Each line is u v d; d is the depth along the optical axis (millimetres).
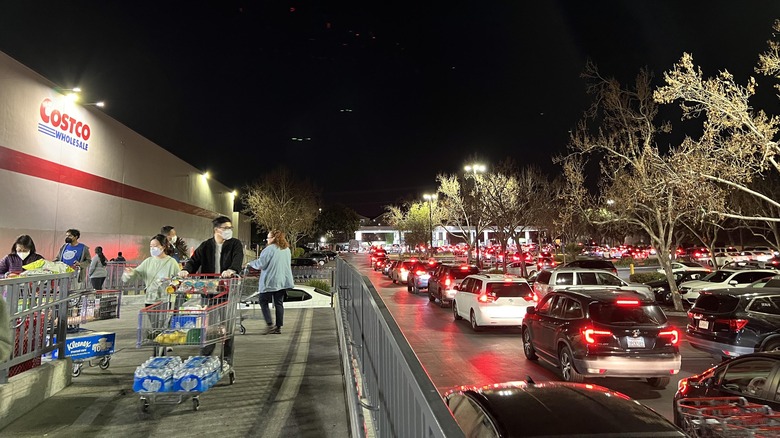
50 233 17797
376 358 3088
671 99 12812
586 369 7809
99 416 4934
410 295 25094
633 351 7754
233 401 5441
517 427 3371
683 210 17891
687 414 4863
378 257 48000
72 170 19328
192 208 36688
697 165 13656
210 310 5555
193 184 36938
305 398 5555
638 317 8062
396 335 2250
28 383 5074
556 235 44375
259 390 5863
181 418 4895
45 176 17531
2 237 15297
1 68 15312
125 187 24344
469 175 36906
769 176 24844
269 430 4586
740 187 13008
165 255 6414
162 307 5637
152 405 5219
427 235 64312
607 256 57000
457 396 4293
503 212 32875
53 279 5793
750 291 9320
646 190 17422
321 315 12477
